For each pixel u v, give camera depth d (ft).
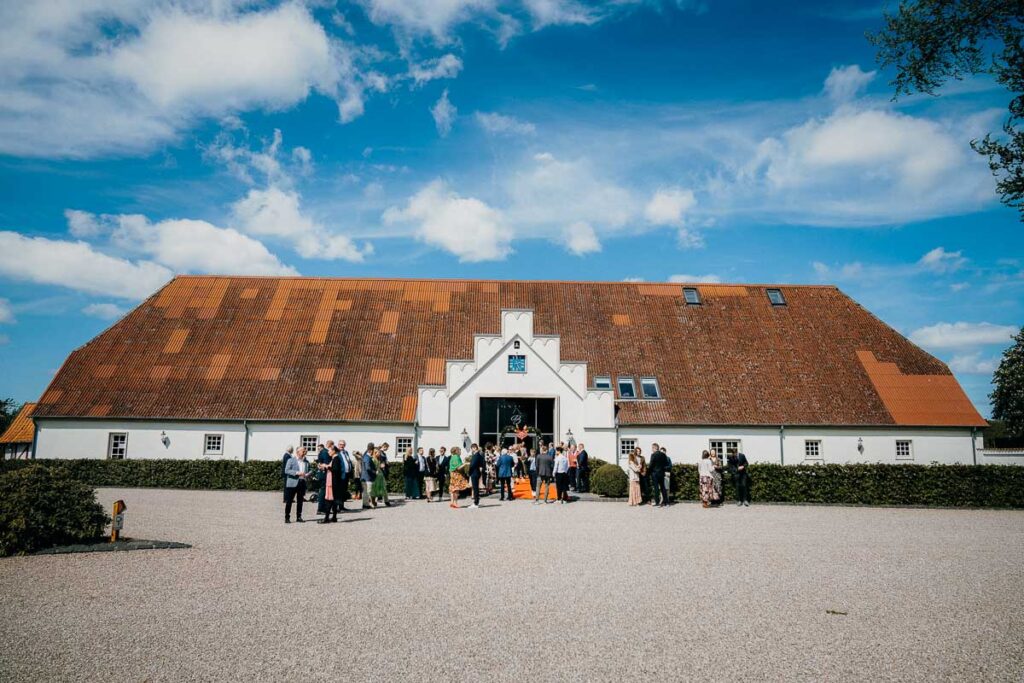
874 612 35.83
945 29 63.00
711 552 52.85
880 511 85.20
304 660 27.84
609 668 27.37
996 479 90.94
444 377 124.06
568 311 138.82
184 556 49.29
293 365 126.31
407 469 95.04
